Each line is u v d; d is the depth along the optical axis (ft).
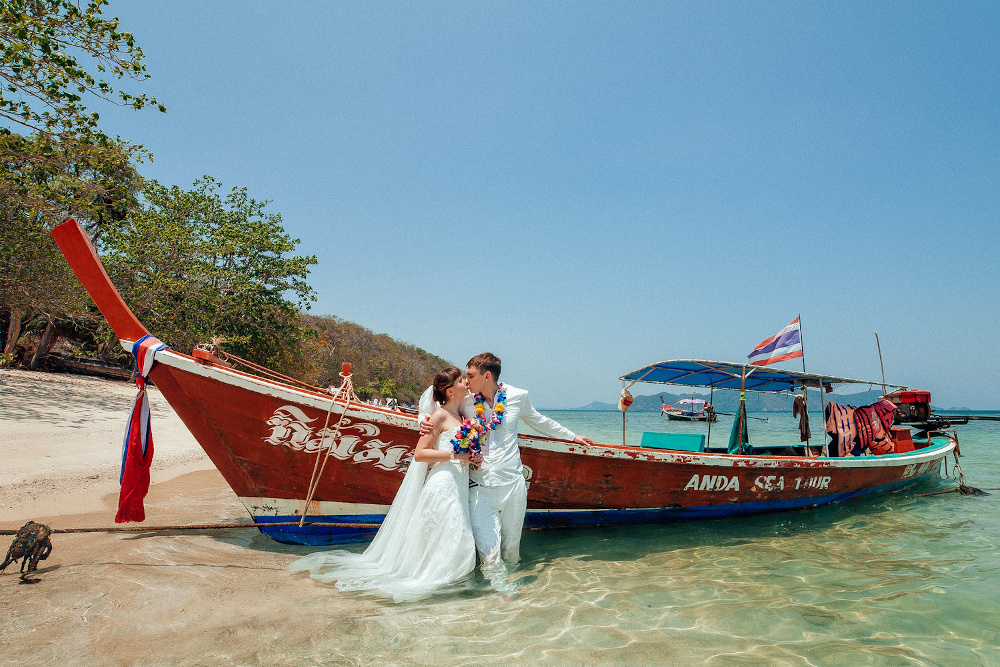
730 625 11.01
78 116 35.22
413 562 12.57
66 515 17.65
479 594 12.17
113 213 68.64
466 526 12.92
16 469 22.22
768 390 30.25
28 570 12.32
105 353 75.10
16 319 64.64
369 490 15.62
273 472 15.06
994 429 91.15
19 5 31.07
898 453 27.20
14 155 39.52
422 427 13.23
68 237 13.57
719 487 19.69
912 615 11.66
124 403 46.85
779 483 21.08
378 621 10.53
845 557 16.06
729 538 18.06
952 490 27.99
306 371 99.14
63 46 32.76
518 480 14.14
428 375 170.50
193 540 15.57
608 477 17.57
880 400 28.27
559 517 17.78
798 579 13.94
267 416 14.46
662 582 13.48
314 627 10.14
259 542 15.60
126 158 46.44
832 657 9.73
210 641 9.43
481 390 14.20
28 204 45.70
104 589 11.50
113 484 21.93
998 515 22.53
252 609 10.85
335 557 14.11
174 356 13.82
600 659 9.39
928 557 16.15
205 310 76.33
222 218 86.63
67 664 8.51
